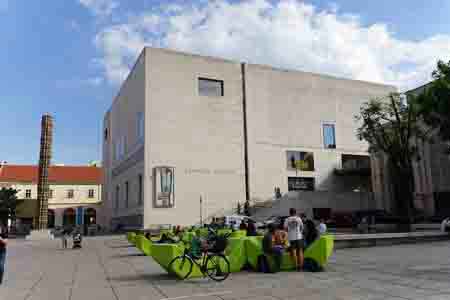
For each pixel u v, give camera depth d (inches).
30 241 1455.5
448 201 1441.9
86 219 2898.6
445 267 459.5
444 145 1472.7
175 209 1752.0
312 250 477.4
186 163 1819.6
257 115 2043.6
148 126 1776.6
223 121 1947.6
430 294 320.5
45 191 1722.4
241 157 1957.4
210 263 442.6
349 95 2368.4
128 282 431.5
